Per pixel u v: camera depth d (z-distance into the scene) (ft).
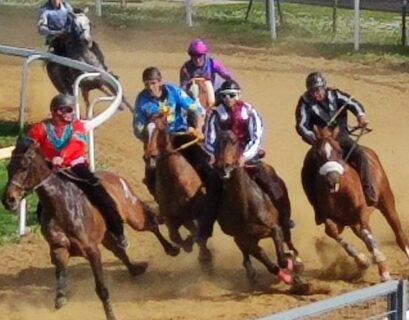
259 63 95.86
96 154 68.64
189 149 46.73
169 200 46.26
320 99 45.11
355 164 45.09
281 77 90.17
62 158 41.57
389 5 125.90
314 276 47.44
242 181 42.80
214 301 44.57
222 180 43.78
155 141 45.83
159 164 45.96
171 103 47.21
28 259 50.85
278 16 116.78
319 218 45.62
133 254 51.06
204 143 44.65
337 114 45.16
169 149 45.85
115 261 50.55
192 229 47.44
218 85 51.26
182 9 126.31
